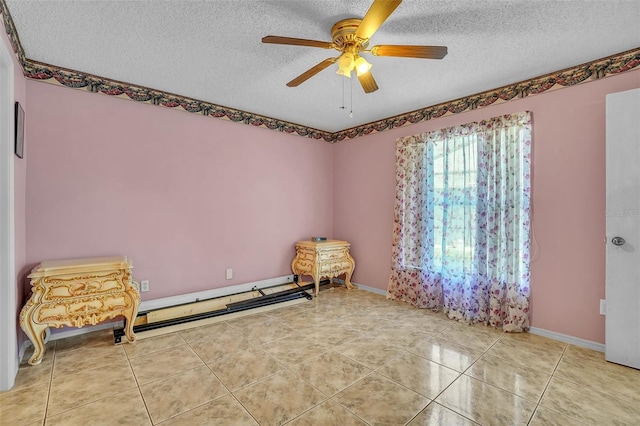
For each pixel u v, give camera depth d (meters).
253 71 2.69
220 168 3.61
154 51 2.36
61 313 2.29
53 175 2.62
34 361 2.21
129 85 2.98
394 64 2.54
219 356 2.38
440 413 1.72
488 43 2.22
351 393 1.90
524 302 2.83
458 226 3.27
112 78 2.85
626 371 2.17
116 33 2.12
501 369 2.20
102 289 2.46
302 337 2.74
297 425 1.62
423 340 2.69
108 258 2.71
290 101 3.43
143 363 2.26
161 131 3.18
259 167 3.97
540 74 2.73
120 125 2.95
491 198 3.00
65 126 2.68
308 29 2.07
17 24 2.01
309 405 1.79
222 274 3.65
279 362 2.29
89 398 1.84
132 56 2.44
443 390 1.94
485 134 3.07
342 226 4.66
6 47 1.87
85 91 2.76
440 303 3.48
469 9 1.84
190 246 3.40
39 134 2.56
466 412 1.73
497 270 2.96
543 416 1.70
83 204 2.76
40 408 1.74
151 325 2.86
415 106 3.57
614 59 2.39
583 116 2.54
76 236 2.73
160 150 3.18
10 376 1.93
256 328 2.95
